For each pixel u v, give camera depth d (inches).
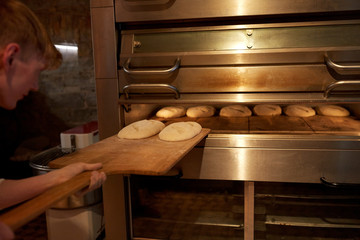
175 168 58.4
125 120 62.7
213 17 55.2
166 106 72.8
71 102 116.4
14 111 120.2
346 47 51.7
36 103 118.3
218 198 58.6
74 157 43.1
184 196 59.3
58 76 114.8
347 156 52.9
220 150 56.3
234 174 56.6
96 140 76.7
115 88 59.6
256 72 54.5
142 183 60.4
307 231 56.2
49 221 70.0
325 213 55.7
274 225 56.9
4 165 118.9
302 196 56.0
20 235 81.7
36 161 68.3
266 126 60.1
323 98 53.2
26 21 27.4
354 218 55.0
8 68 26.7
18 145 122.5
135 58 58.1
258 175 55.8
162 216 61.2
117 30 59.6
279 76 54.0
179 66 56.9
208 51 55.4
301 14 54.4
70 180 32.9
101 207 73.4
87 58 112.0
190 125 53.7
